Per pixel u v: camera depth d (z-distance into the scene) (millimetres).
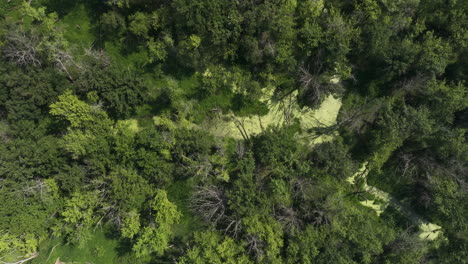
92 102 34875
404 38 35312
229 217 35500
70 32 36906
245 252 34750
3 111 35156
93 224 37938
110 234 38438
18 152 33125
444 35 36156
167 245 38219
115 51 37219
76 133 33938
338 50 34312
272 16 32594
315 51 36250
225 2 32500
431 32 34438
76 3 36344
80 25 36812
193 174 37969
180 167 37688
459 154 35312
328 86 37219
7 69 33938
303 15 34969
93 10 36531
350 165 36875
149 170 35312
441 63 34188
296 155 36906
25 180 34094
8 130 34031
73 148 33062
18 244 34062
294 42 35625
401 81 37156
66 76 36188
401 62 34844
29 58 34375
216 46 35375
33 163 33781
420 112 35250
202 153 36438
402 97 38406
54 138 35688
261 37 34500
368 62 37906
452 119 36031
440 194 36562
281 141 35750
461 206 35906
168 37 34531
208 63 36844
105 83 34156
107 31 36625
